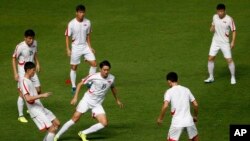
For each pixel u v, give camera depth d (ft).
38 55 251.80
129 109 190.39
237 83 212.23
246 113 185.06
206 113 185.98
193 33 277.85
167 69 231.50
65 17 305.53
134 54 251.60
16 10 317.63
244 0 326.24
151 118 182.70
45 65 239.09
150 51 254.88
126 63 240.53
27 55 182.91
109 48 260.62
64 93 207.00
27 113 188.44
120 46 262.88
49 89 211.00
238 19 295.89
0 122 181.06
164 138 167.63
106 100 198.39
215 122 178.70
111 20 299.99
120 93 205.26
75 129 175.63
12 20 302.04
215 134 169.99
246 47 256.11
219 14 207.72
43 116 157.99
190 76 222.48
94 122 180.86
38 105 158.81
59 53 254.06
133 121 180.65
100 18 303.68
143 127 175.83
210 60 211.61
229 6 316.81
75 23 205.67
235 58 242.37
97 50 258.78
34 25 294.25
